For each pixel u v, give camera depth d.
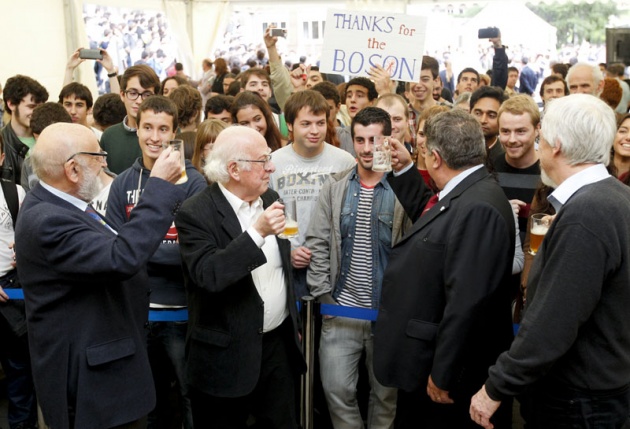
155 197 2.17
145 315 2.41
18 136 4.42
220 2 12.00
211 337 2.47
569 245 1.90
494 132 3.82
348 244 2.98
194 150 3.45
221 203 2.50
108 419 2.20
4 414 3.74
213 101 4.43
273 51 5.26
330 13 4.58
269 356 2.64
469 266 2.29
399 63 4.52
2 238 3.29
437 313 2.43
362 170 2.99
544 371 1.96
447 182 2.47
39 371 2.20
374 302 2.93
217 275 2.31
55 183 2.19
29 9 8.21
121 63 10.23
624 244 1.91
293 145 3.44
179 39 11.70
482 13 11.32
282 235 2.58
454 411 2.51
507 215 2.34
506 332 2.45
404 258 2.48
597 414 2.01
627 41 8.46
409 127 4.48
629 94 6.70
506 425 2.60
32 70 8.30
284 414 2.67
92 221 2.24
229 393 2.46
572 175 2.01
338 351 3.03
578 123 1.96
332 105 4.90
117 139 4.02
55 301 2.16
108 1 9.84
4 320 3.30
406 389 2.47
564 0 11.52
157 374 3.10
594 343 1.98
